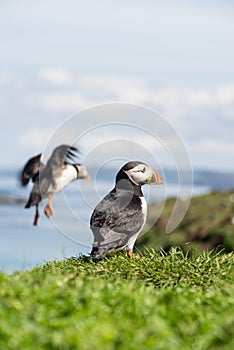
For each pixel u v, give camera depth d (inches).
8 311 332.5
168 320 336.8
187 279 463.2
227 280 456.8
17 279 397.4
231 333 319.3
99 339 290.7
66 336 291.0
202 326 325.7
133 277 467.2
